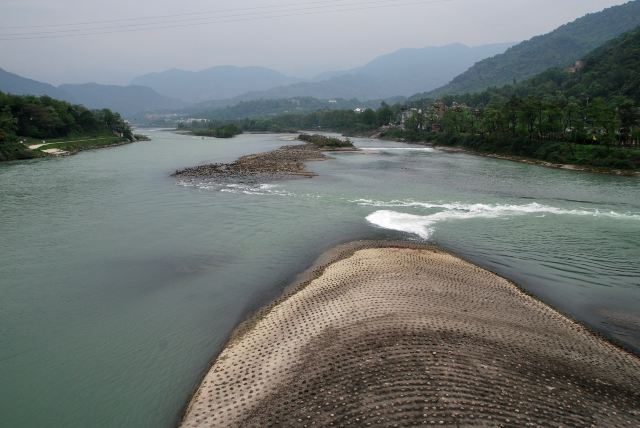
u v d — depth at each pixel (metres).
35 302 26.20
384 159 106.25
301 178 72.44
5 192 58.16
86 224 42.47
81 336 22.55
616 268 31.94
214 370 18.70
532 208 50.78
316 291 26.11
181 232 40.09
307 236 38.88
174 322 23.88
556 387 16.73
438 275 28.41
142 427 16.44
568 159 90.62
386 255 32.38
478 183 69.19
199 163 94.31
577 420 14.98
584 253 35.03
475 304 24.16
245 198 55.31
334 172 80.94
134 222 43.41
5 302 26.16
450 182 70.00
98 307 25.61
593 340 21.41
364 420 14.71
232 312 24.94
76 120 156.12
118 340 22.14
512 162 100.31
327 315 22.47
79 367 20.00
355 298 24.33
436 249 34.78
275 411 15.52
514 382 16.78
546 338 20.81
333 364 17.95
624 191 62.75
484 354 18.58
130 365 20.09
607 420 15.14
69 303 26.09
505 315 23.09
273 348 19.86
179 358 20.58
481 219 45.25
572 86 178.12
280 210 48.78
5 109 119.50
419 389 16.14
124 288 28.14
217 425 15.19
